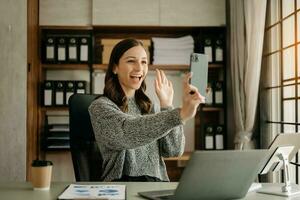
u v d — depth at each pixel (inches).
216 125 125.9
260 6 103.3
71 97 71.6
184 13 126.7
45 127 127.5
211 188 42.8
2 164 114.7
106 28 130.1
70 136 70.1
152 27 129.1
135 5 125.9
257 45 104.2
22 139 115.0
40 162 49.1
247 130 110.6
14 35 115.0
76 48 124.8
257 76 105.6
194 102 47.9
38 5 125.3
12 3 115.2
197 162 40.1
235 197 45.4
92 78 127.5
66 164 134.0
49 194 46.6
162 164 67.7
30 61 117.0
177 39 127.0
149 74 136.0
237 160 42.4
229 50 124.7
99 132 56.5
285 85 104.0
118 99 64.7
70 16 125.4
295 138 53.0
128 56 63.1
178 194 41.9
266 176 108.7
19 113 115.2
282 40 105.3
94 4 124.6
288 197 47.1
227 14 127.3
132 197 45.2
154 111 70.7
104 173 63.0
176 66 127.2
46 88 124.3
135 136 51.9
